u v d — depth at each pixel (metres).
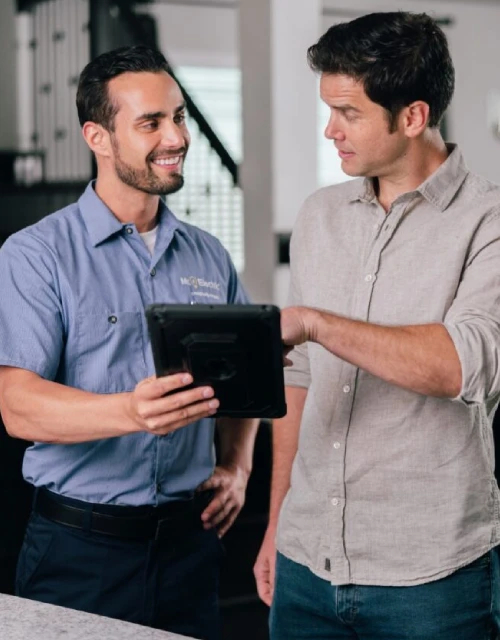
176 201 6.15
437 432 1.64
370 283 1.68
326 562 1.71
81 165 7.50
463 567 1.64
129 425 1.60
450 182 1.66
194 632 2.02
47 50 7.79
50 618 1.33
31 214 6.51
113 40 6.23
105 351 1.90
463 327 1.50
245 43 5.12
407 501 1.65
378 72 1.53
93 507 1.89
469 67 9.54
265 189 5.09
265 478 3.43
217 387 1.45
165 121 1.84
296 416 1.92
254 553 3.32
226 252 2.18
